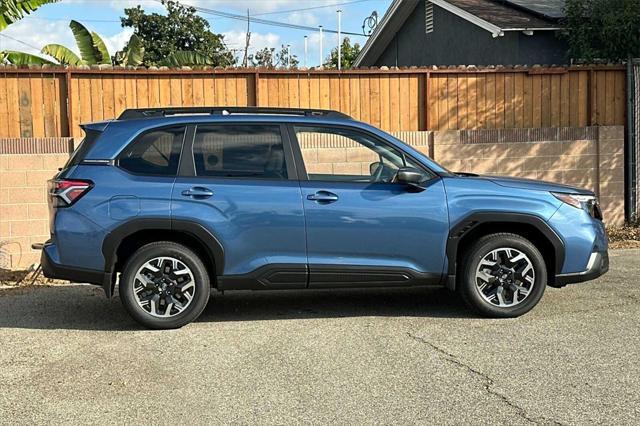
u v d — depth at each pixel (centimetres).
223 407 470
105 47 1391
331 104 1077
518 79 1138
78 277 644
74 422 450
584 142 1157
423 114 1109
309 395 488
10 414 464
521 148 1134
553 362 548
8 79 978
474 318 681
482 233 679
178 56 1320
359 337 621
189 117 666
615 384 501
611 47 1232
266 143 665
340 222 649
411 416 451
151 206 637
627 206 1177
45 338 635
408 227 655
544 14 1509
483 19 1536
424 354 571
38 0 1054
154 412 464
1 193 966
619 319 667
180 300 652
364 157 676
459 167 1113
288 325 667
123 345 608
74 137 993
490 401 473
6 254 970
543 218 663
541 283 670
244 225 643
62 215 639
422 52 2027
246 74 1048
